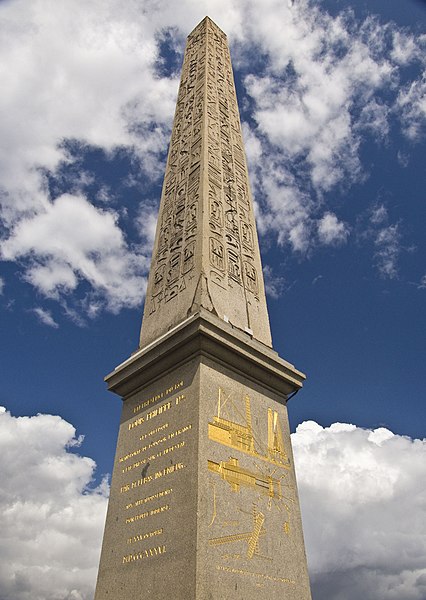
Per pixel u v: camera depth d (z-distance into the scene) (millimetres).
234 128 13148
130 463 7996
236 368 8211
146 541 6930
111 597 6930
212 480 6867
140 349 9273
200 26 15742
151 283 10469
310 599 7102
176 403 7762
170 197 11539
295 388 8945
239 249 10414
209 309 8734
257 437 7844
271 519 7270
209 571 6160
